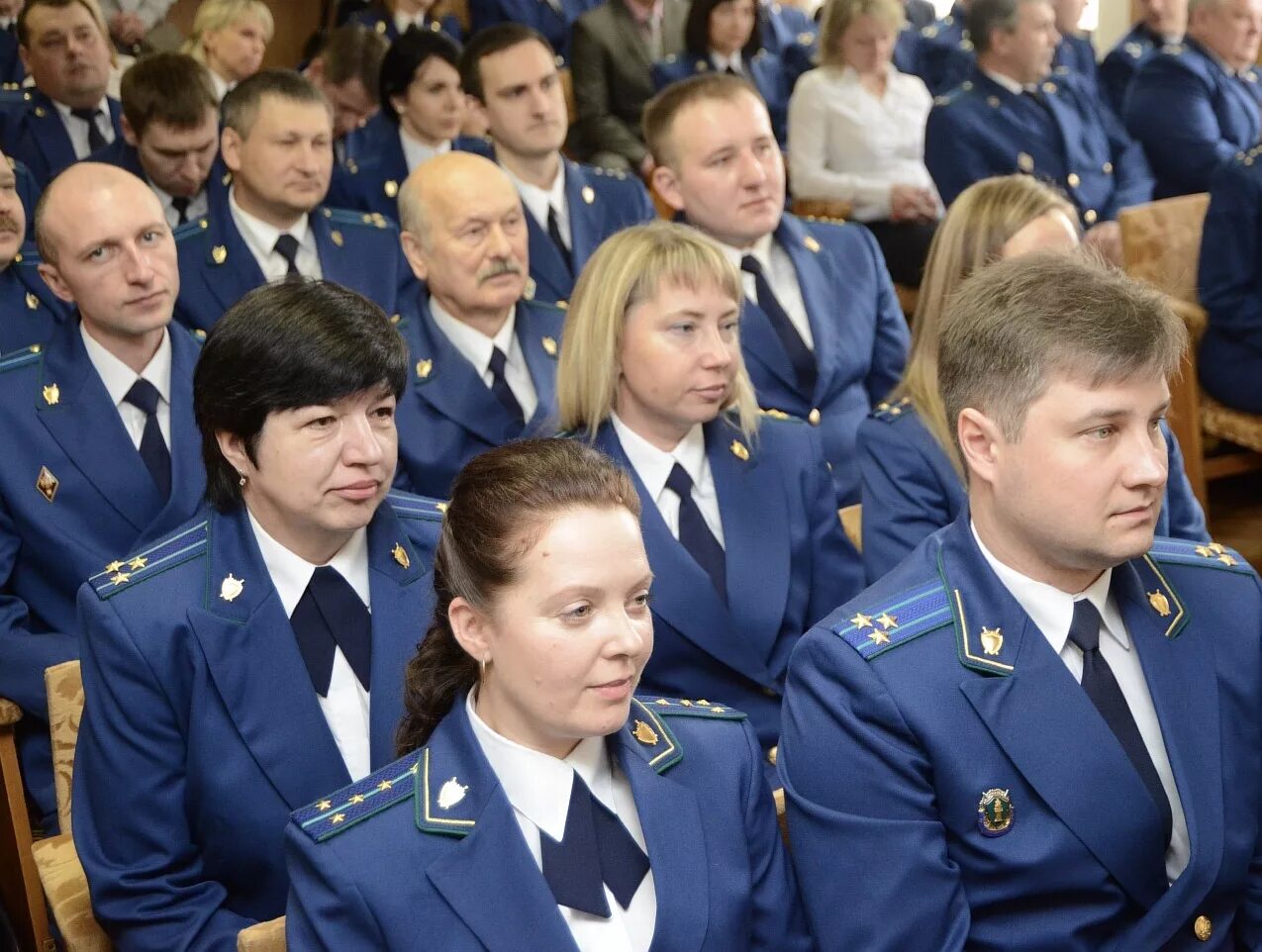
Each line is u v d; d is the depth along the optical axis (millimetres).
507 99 4039
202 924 1870
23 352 2711
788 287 3350
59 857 2082
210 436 1897
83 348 2697
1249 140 5898
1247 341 4055
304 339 1799
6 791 2422
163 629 1879
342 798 1502
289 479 1838
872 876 1589
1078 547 1543
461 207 3062
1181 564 1725
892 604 1678
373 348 1830
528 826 1479
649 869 1491
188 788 1896
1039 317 1516
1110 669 1628
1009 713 1591
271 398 1809
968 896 1600
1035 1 5172
